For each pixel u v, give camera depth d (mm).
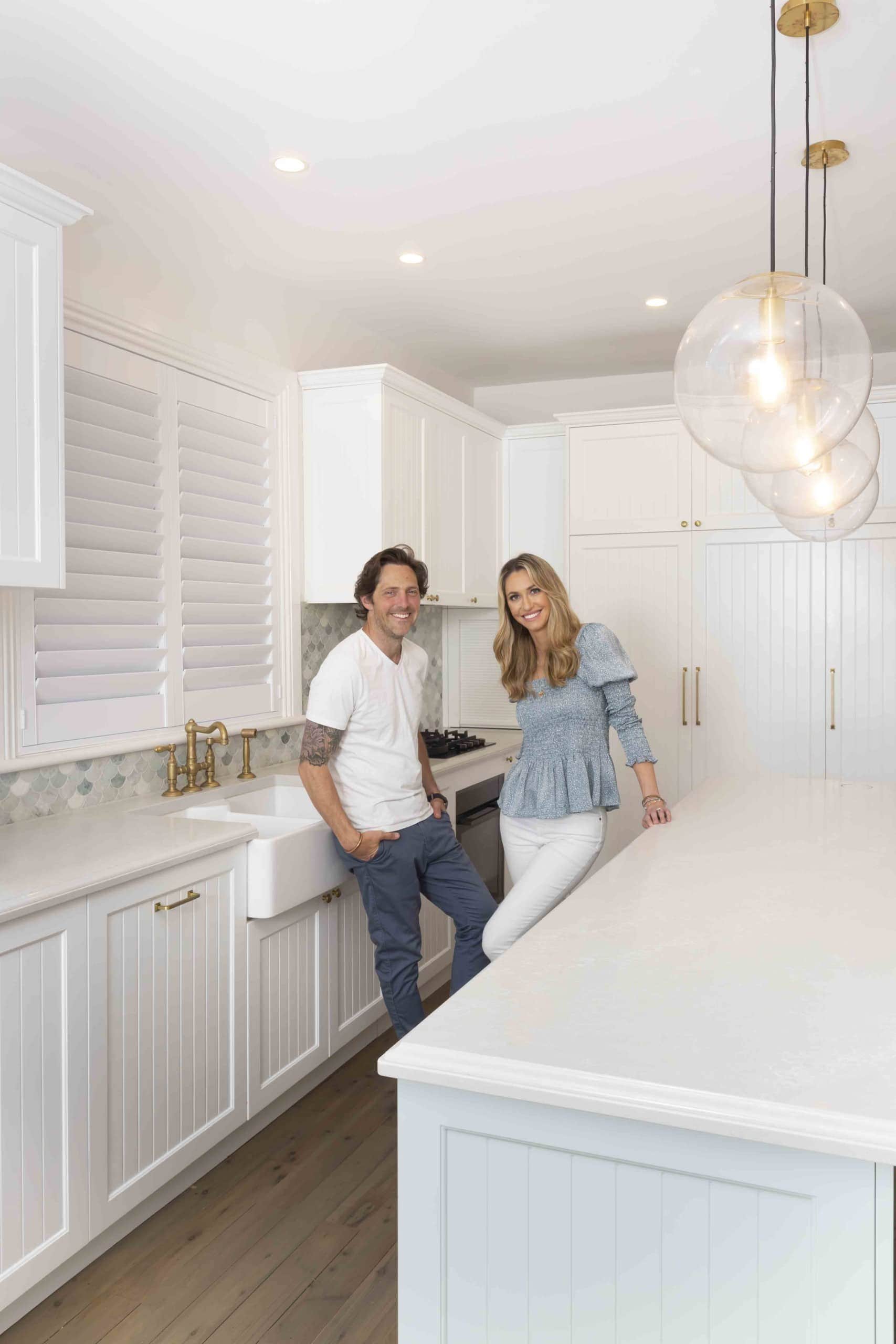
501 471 4676
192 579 3090
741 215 2861
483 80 2141
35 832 2408
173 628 3000
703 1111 1034
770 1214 1045
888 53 2045
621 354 4379
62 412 2139
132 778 2883
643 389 4754
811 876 2014
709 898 1852
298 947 2758
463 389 4957
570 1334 1135
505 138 2395
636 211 2826
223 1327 1902
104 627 2738
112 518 2756
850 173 2580
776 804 2857
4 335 1987
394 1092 2912
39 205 2039
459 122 2320
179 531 3016
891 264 3240
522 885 2699
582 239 3037
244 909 2498
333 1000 2930
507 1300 1159
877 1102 1034
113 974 2064
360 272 3328
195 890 2311
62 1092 1942
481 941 2836
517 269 3301
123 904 2082
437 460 3969
